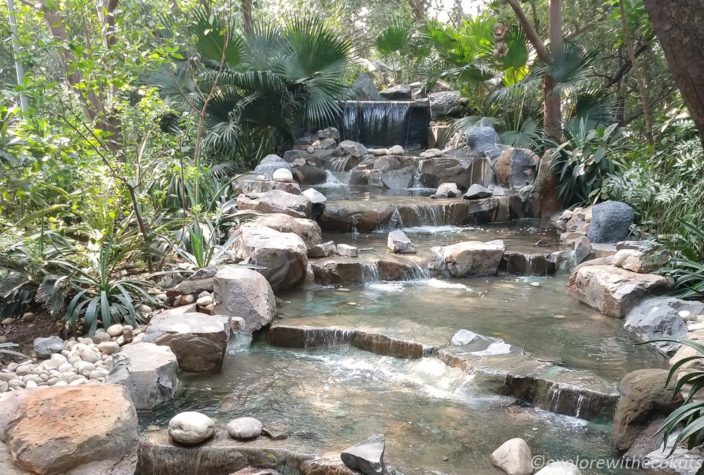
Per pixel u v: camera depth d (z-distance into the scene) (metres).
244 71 11.55
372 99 16.09
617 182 9.18
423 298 6.64
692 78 1.98
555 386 4.36
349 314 6.05
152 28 7.82
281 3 19.34
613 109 12.80
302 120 12.98
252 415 4.22
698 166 7.52
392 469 3.55
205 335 4.93
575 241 8.18
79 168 6.28
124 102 7.31
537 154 11.78
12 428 3.48
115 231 6.50
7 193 6.08
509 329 5.69
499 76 13.80
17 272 5.66
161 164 7.91
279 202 8.49
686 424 3.54
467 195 10.06
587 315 6.15
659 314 5.54
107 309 5.38
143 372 4.35
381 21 19.59
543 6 15.90
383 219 9.20
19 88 5.88
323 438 3.89
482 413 4.32
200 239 6.72
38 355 4.93
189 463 3.72
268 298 5.92
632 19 10.84
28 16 7.36
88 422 3.42
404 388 4.72
